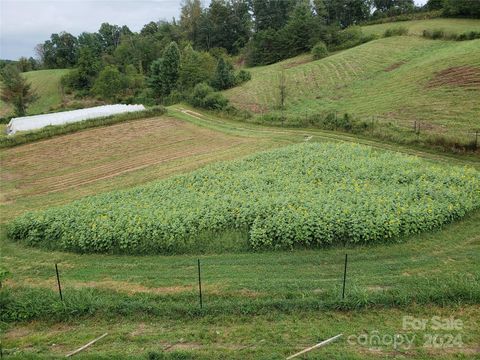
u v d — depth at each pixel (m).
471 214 19.25
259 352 11.29
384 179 22.84
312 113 46.12
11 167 34.31
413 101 41.09
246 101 57.16
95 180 30.31
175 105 59.78
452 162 27.55
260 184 23.06
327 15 105.81
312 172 24.42
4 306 13.82
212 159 33.25
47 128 42.97
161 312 13.27
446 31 66.62
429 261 15.77
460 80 42.81
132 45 112.56
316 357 10.95
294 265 16.02
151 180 29.23
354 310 12.92
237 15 111.44
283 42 84.94
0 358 11.45
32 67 127.94
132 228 18.39
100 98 87.00
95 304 13.64
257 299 13.63
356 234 17.03
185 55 82.00
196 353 11.29
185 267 16.50
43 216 20.70
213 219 18.56
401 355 11.01
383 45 67.62
